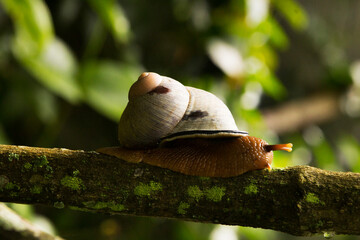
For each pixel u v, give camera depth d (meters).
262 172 0.87
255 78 1.42
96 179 0.87
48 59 1.03
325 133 2.02
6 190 0.87
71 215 1.29
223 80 1.37
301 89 2.01
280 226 0.86
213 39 1.34
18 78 1.28
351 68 2.00
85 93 1.03
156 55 1.42
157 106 0.91
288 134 1.79
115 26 1.05
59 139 1.46
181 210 0.87
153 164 0.88
